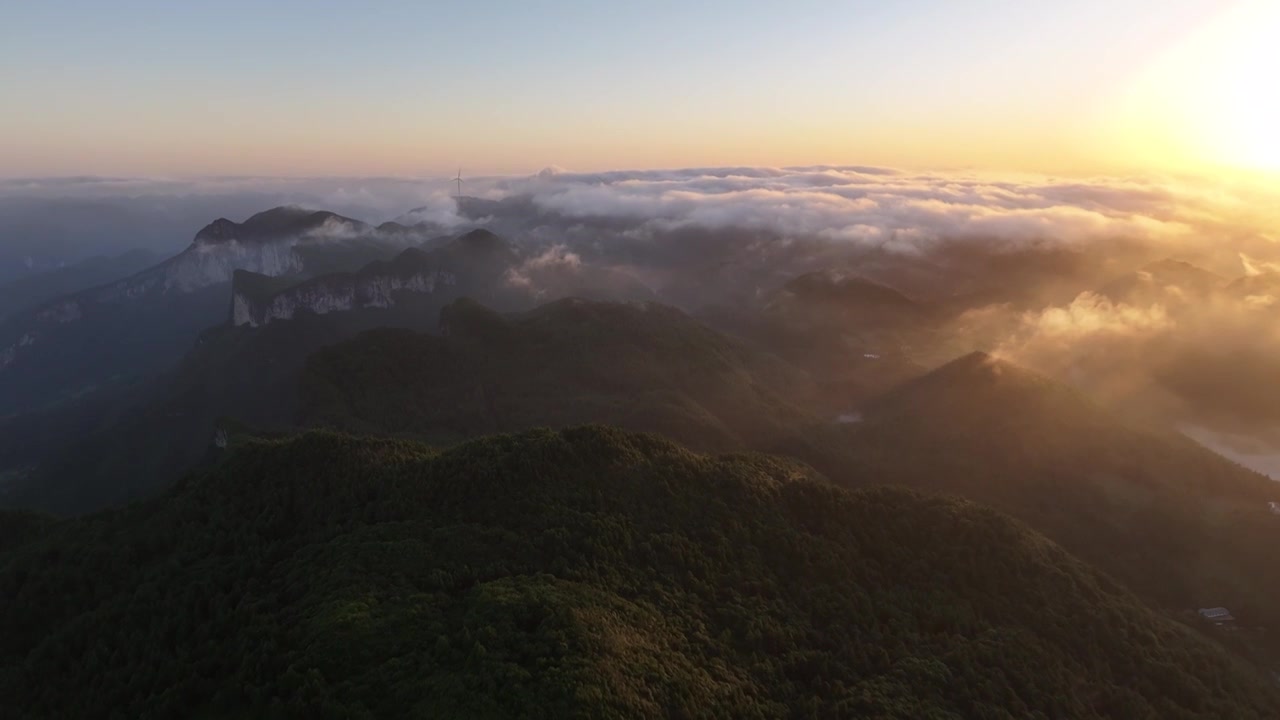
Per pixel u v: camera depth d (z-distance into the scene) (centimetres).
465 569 9656
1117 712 9675
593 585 9600
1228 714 9988
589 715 6938
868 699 8706
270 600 9338
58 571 10519
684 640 9056
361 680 7631
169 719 7775
